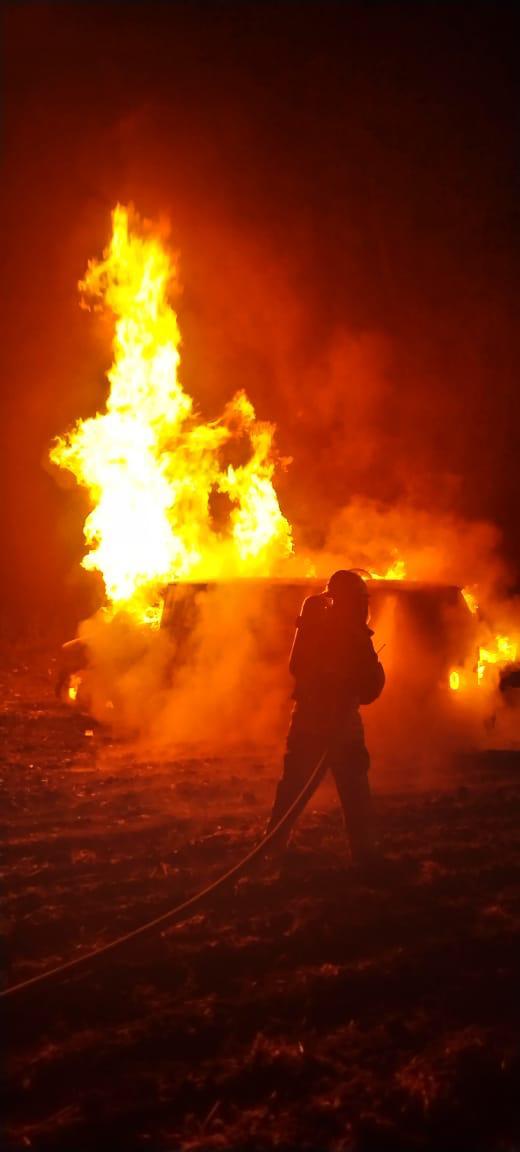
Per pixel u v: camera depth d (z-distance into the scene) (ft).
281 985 16.34
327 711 22.20
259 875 21.57
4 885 21.20
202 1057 14.25
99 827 25.57
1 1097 13.35
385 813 26.66
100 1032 14.88
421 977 16.60
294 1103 13.19
